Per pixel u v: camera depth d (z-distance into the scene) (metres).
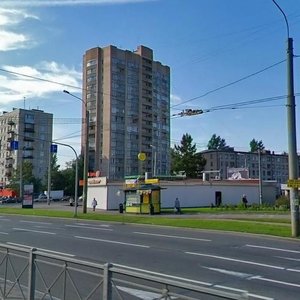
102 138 97.12
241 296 3.93
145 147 102.38
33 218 38.56
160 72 90.44
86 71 92.94
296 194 20.45
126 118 94.19
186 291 4.71
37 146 134.00
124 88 91.06
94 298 6.50
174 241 18.64
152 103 91.06
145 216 36.97
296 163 20.67
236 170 87.94
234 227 23.86
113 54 89.19
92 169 100.50
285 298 8.48
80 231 24.06
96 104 95.62
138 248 16.22
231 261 13.09
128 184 49.44
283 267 12.05
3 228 26.31
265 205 55.62
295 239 19.55
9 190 110.25
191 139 113.56
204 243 17.88
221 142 176.75
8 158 133.25
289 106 20.94
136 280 5.70
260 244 17.66
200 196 66.12
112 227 27.47
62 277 6.77
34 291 6.67
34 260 6.75
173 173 110.50
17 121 131.12
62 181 125.69
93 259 13.46
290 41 21.11
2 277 7.77
